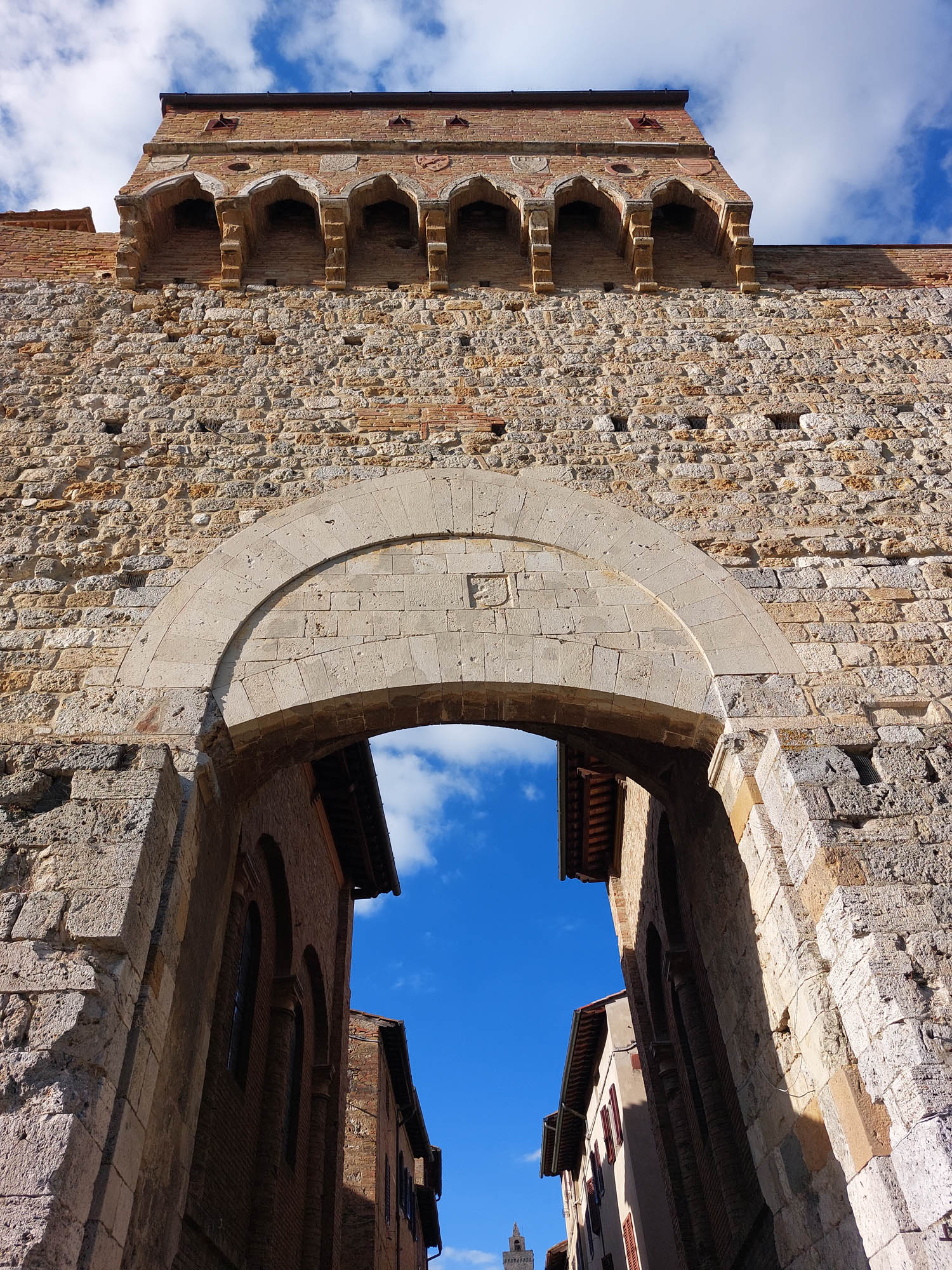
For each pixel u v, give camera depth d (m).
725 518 10.30
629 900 17.75
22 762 7.34
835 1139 6.74
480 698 8.74
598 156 14.95
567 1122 31.81
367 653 8.77
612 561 9.72
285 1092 13.66
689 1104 14.23
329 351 12.08
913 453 11.24
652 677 8.73
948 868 6.99
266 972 13.67
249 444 10.79
